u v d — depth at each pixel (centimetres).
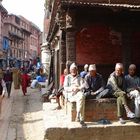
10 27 7100
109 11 1249
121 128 961
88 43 1514
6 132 1211
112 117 1026
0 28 6128
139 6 1206
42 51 3291
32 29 10144
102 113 1022
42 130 1225
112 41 1523
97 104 1019
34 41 10512
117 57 1525
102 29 1516
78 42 1508
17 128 1277
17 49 7894
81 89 1025
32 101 2067
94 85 1055
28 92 2672
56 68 1823
